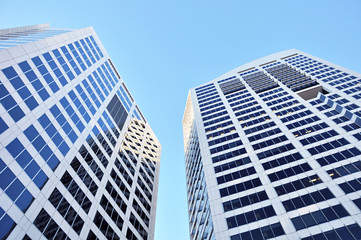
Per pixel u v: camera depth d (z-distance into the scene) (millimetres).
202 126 65062
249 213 35188
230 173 44438
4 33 63719
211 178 44844
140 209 51781
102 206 40469
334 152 40625
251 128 56500
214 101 79438
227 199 39000
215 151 52500
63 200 33094
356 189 32969
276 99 67375
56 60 46344
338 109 52219
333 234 28703
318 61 88562
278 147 46688
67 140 39125
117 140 58219
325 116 51719
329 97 59406
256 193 38125
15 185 27312
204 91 92438
